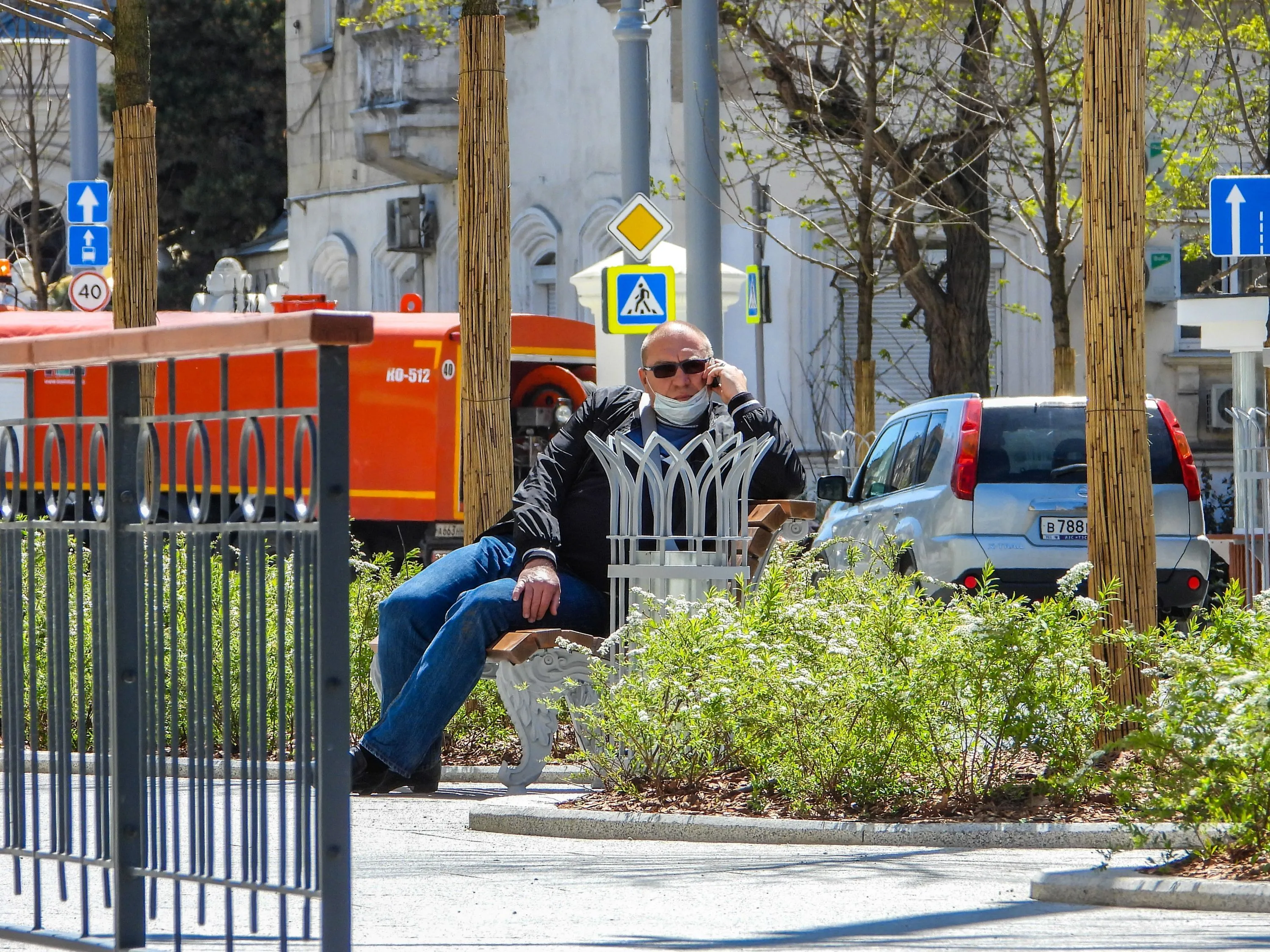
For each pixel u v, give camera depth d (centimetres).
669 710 2883
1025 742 2722
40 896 1927
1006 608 2766
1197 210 8644
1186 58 8188
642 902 2153
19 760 1955
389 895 2233
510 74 11681
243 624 1667
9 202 15962
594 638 2956
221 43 19562
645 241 6438
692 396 3125
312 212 13325
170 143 19550
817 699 2755
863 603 3025
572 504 3102
